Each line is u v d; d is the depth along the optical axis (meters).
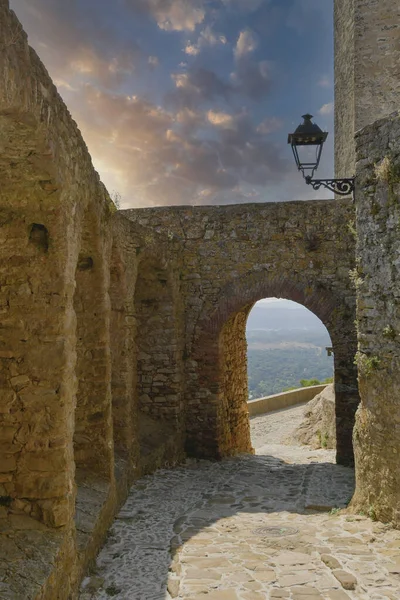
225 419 11.52
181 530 6.34
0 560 3.86
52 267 4.55
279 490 8.48
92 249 6.36
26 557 3.98
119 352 8.28
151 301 10.64
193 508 7.37
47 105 3.98
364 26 12.85
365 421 6.47
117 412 8.26
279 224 10.80
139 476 8.79
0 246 4.54
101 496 6.20
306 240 10.66
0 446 4.50
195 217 11.10
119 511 7.04
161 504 7.50
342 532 5.95
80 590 4.71
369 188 6.39
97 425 6.59
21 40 3.46
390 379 5.97
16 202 4.43
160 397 10.61
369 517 6.31
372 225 6.33
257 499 7.91
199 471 9.80
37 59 3.81
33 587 3.65
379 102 12.75
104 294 6.60
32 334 4.55
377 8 12.79
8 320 4.55
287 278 10.72
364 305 6.51
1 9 3.10
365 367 6.41
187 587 4.71
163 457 9.83
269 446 14.45
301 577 4.85
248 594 4.54
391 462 5.92
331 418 13.27
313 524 6.44
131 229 8.64
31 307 4.55
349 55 13.39
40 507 4.43
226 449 11.51
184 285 11.11
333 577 4.82
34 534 4.27
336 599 4.41
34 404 4.51
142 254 9.01
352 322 10.32
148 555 5.54
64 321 4.57
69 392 4.68
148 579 4.96
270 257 10.81
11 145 3.95
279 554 5.43
